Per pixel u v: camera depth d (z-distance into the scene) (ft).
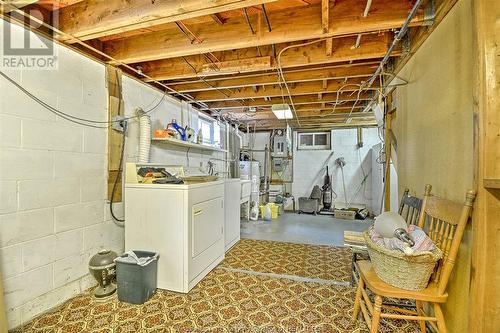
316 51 8.52
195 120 14.61
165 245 7.55
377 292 4.76
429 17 5.73
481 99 4.15
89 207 7.70
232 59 9.27
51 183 6.61
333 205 21.74
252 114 17.52
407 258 4.54
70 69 7.18
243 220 18.29
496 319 4.10
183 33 7.73
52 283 6.56
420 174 6.71
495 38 4.10
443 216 5.06
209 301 6.89
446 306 5.13
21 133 5.96
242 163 20.10
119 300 6.86
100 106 8.18
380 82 10.19
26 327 5.75
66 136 7.05
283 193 23.06
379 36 7.93
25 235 5.99
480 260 4.16
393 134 10.09
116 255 7.48
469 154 4.55
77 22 6.57
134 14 6.01
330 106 15.28
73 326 5.79
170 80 11.08
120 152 8.80
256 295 7.20
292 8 6.89
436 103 5.83
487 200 4.12
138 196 7.85
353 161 21.54
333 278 8.32
